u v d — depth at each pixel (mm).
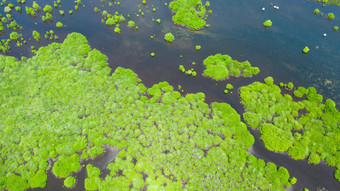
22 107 61781
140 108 63062
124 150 55312
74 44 80000
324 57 81000
